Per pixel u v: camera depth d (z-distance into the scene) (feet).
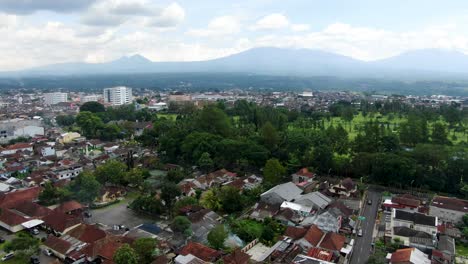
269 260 231.50
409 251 228.22
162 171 450.71
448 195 370.32
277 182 385.50
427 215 282.97
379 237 273.95
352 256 246.27
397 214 284.82
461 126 643.45
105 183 379.35
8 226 277.64
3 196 330.95
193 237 260.21
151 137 576.61
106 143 588.09
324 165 425.28
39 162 470.39
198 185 374.22
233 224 283.79
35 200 342.23
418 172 376.48
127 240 246.88
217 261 222.69
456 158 383.24
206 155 431.43
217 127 531.91
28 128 642.22
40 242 252.62
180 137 498.69
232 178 407.03
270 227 273.13
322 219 282.97
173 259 232.73
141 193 366.84
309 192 364.58
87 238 252.42
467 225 291.58
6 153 506.89
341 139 502.79
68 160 467.52
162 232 266.16
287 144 467.11
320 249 243.40
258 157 429.79
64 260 234.79
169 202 318.86
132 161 435.12
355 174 414.62
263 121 616.80
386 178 390.21
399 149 473.26
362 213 321.32
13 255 237.25
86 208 325.21
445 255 237.86
